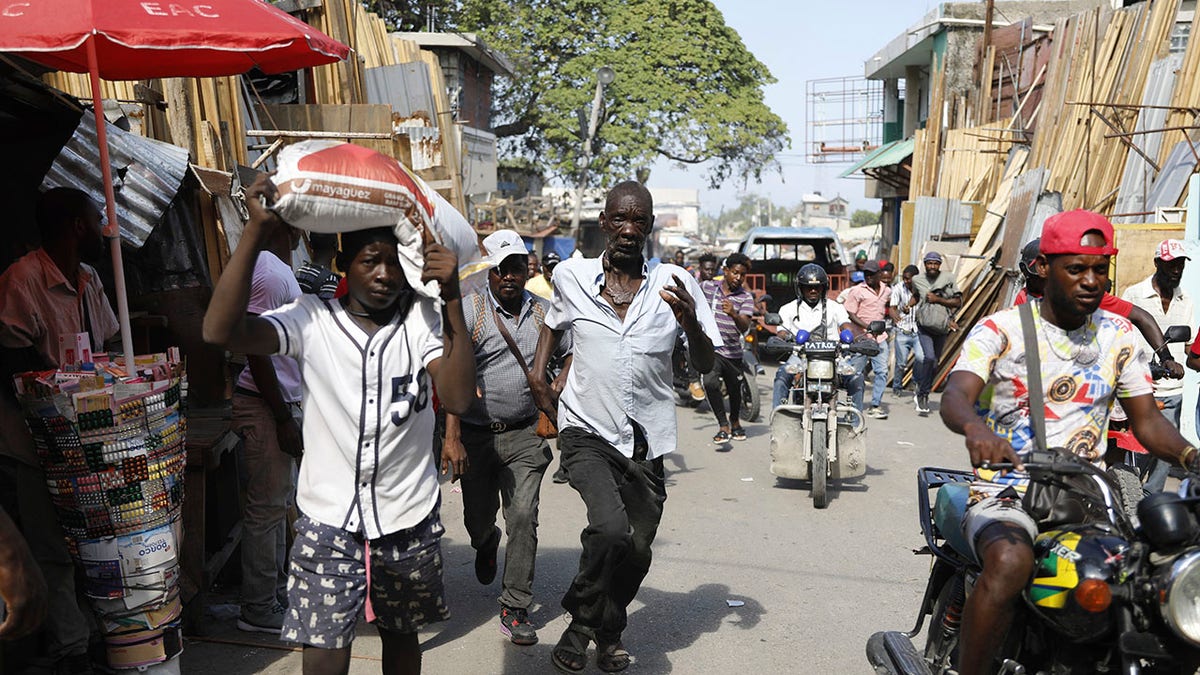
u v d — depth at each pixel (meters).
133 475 3.62
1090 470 2.90
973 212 17.06
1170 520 2.62
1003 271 14.05
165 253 6.05
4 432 3.81
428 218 3.06
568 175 34.75
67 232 4.33
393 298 3.09
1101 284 3.06
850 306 13.91
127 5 3.92
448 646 4.97
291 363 5.06
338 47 4.58
